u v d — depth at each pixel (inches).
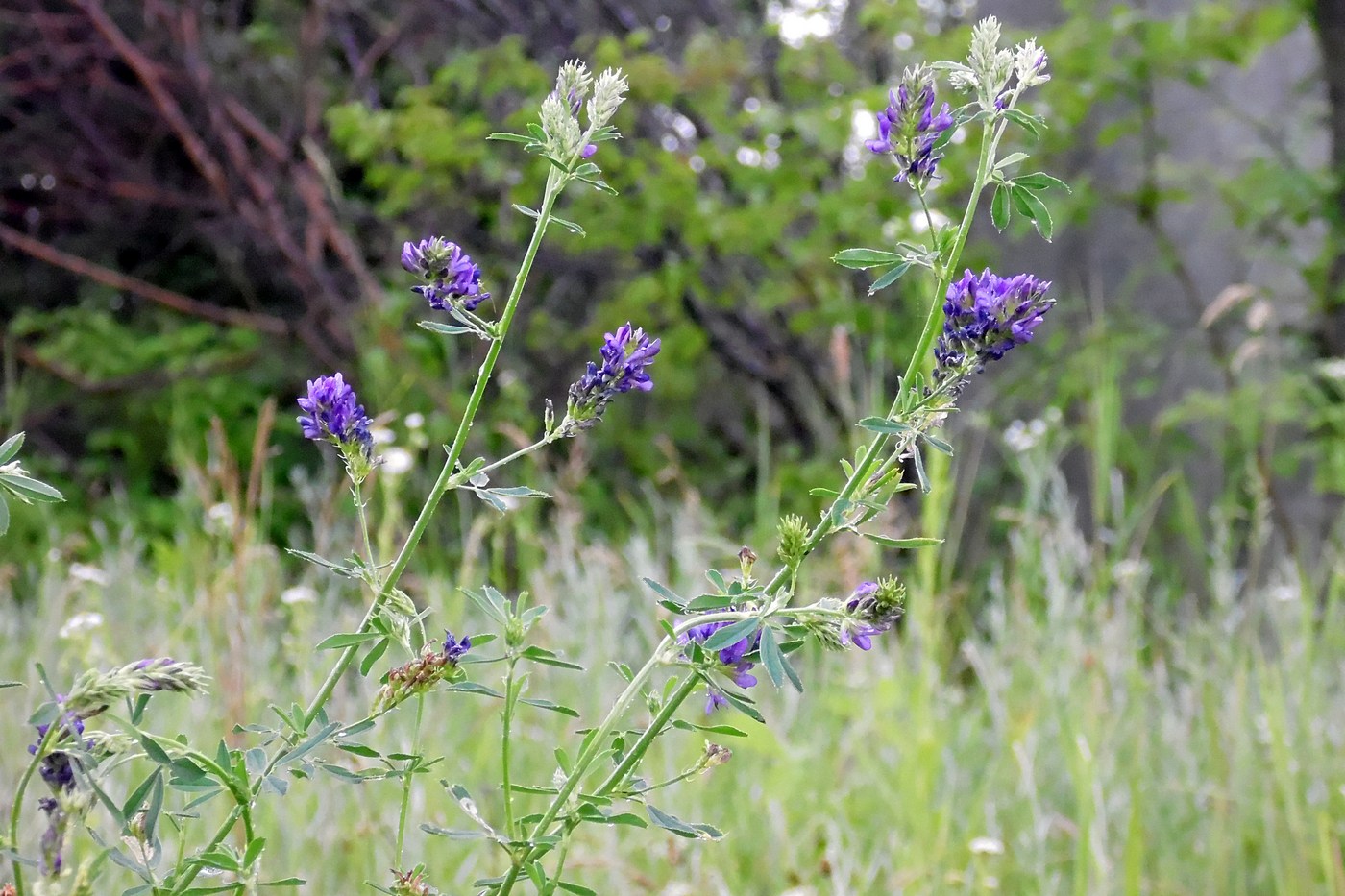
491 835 49.0
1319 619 156.9
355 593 154.7
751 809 116.3
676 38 340.5
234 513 140.8
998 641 137.2
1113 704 123.8
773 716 129.9
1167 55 243.3
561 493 175.5
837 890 93.5
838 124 264.7
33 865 41.9
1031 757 114.1
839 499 47.4
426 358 311.9
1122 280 265.4
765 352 339.9
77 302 387.5
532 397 328.8
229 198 335.3
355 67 344.5
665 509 211.0
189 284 386.6
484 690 49.7
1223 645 135.9
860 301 278.8
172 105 322.7
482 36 332.5
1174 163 256.5
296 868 94.0
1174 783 117.7
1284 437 251.6
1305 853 104.7
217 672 120.0
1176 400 256.4
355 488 49.7
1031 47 48.4
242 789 45.4
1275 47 277.4
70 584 144.4
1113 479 152.6
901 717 123.4
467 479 48.6
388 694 48.7
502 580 167.3
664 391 315.3
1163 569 215.0
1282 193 245.3
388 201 300.2
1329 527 237.1
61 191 374.9
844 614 45.3
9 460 43.9
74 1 318.0
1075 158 274.5
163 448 326.3
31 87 369.7
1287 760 111.5
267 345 342.0
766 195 291.6
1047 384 258.2
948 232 48.6
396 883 50.6
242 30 371.9
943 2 315.3
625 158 278.5
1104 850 98.4
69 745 41.8
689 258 323.3
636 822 48.7
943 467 117.6
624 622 153.9
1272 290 246.4
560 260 341.1
